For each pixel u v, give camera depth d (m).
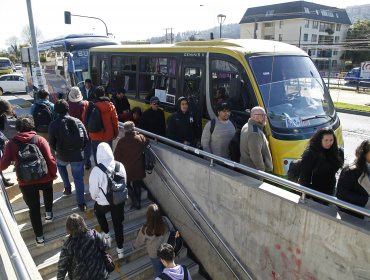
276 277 4.67
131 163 5.94
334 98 23.95
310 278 4.21
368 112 17.61
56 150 5.67
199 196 5.80
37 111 6.88
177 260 6.20
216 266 5.77
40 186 5.01
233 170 5.39
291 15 65.81
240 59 6.12
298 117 5.91
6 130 6.56
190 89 7.39
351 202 3.87
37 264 5.12
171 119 6.47
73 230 3.87
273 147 5.62
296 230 4.27
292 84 6.21
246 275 5.14
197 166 5.71
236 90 6.12
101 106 6.44
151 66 8.58
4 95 27.42
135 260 5.78
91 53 11.46
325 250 3.98
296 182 4.57
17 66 56.00
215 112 6.73
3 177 6.48
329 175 4.46
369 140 3.72
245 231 5.04
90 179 4.95
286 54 6.50
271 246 4.65
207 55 6.81
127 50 9.44
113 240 5.81
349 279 3.80
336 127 6.20
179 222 6.43
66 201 6.12
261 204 4.69
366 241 3.57
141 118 7.34
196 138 6.67
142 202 6.82
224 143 5.77
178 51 7.60
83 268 3.89
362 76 29.97
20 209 5.77
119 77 10.02
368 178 3.77
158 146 6.64
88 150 7.19
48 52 18.36
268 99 5.89
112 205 5.03
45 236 5.53
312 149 4.35
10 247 2.75
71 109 7.04
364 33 67.94
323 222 3.94
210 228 5.66
